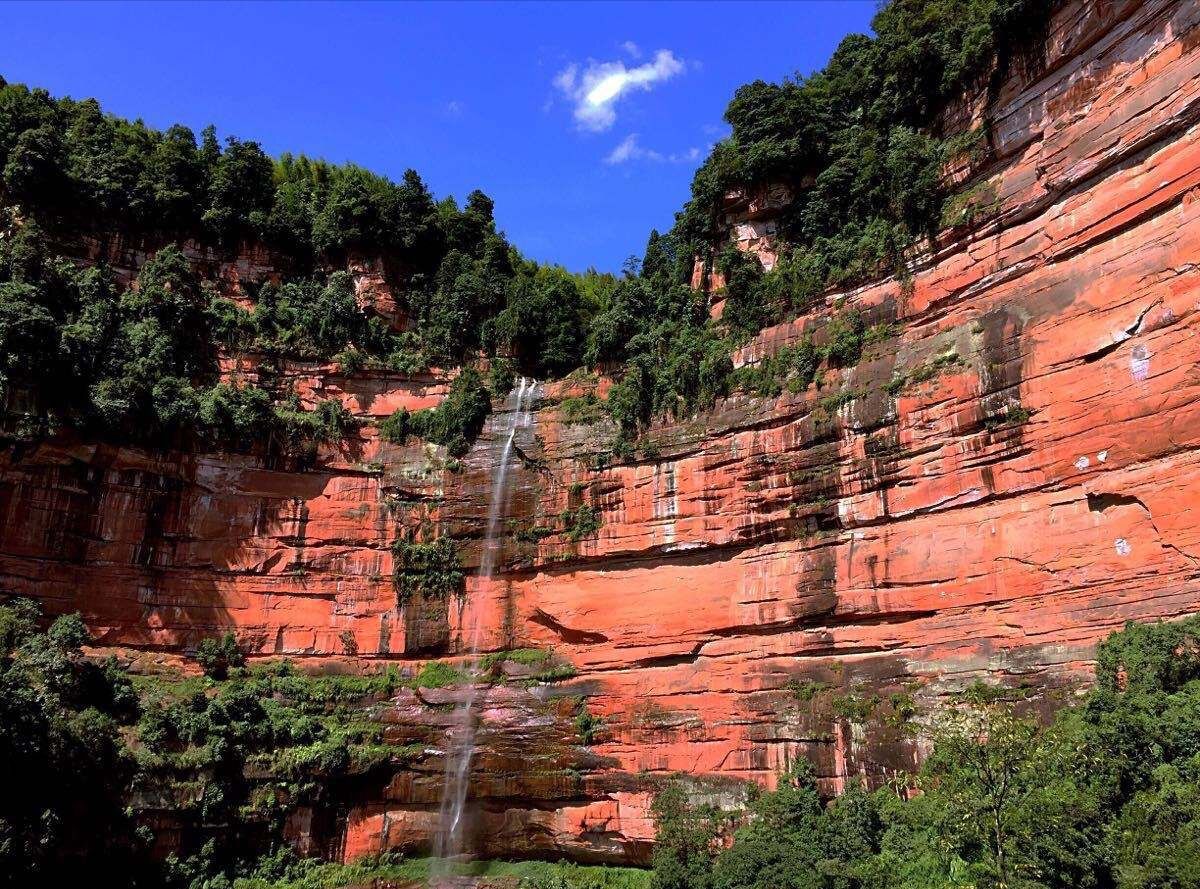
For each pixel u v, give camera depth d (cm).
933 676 3147
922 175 3762
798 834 2994
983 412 3225
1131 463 2798
